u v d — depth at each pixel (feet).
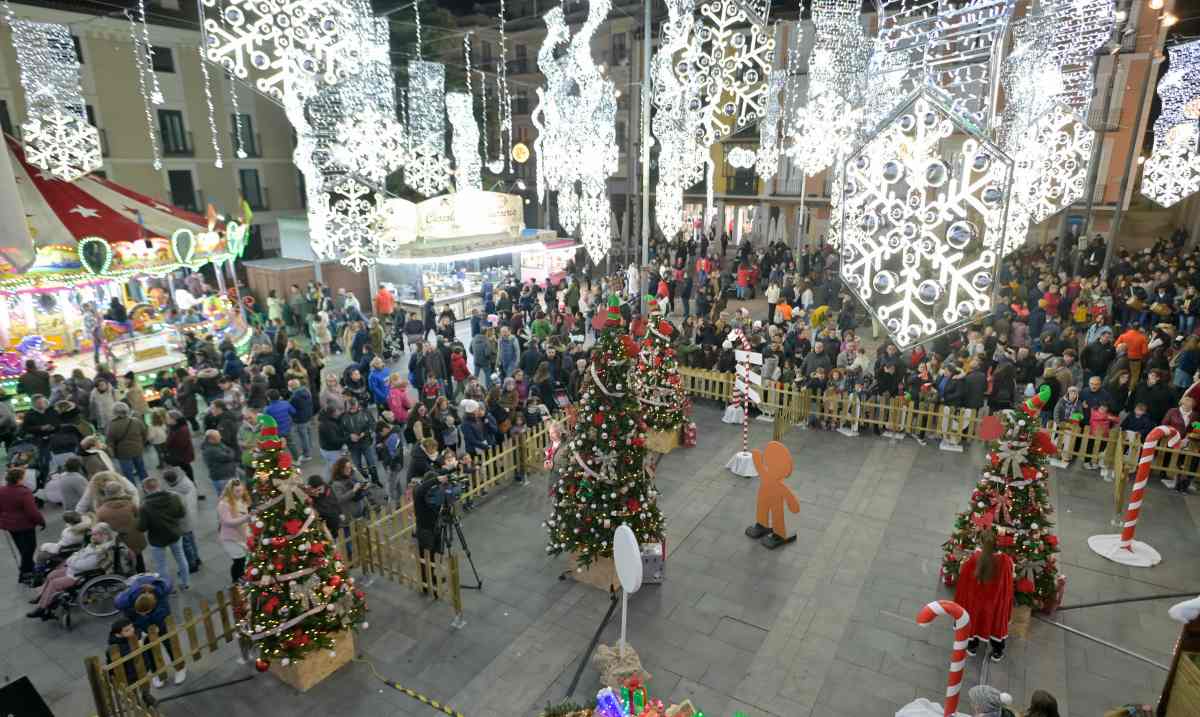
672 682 25.13
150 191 96.94
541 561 33.04
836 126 46.39
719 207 128.06
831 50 41.70
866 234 11.92
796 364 54.08
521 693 24.75
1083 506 37.06
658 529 30.96
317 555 25.13
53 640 27.78
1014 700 24.04
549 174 50.65
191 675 25.86
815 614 28.78
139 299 73.46
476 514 37.55
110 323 58.75
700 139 41.14
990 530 25.41
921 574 31.45
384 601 30.12
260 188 110.32
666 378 44.39
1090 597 29.60
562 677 25.50
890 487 39.78
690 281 79.97
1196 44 43.80
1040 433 27.09
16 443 38.83
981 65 18.24
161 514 29.09
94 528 28.94
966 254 11.10
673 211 44.01
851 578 31.24
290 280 80.53
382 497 39.34
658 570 30.81
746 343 48.78
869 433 47.75
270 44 21.31
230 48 20.74
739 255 99.81
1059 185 48.91
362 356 53.52
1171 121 45.65
